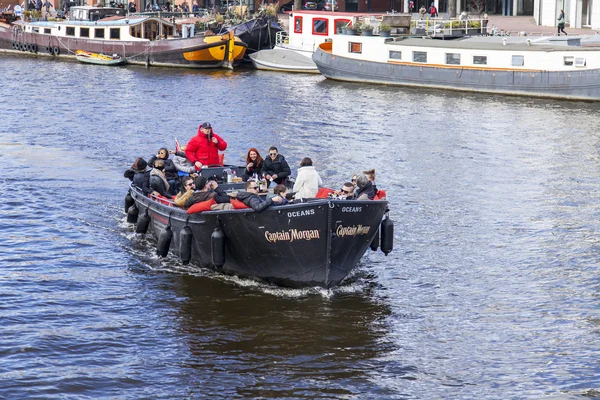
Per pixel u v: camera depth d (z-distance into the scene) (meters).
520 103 60.66
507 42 68.06
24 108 57.28
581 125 51.94
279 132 49.16
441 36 71.81
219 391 19.30
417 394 19.23
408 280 25.80
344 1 117.12
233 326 22.50
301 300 24.28
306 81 73.19
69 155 42.81
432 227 30.86
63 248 28.33
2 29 99.06
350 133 49.12
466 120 53.75
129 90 67.25
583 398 18.94
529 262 27.19
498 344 21.55
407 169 40.16
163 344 21.42
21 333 21.72
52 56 94.69
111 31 89.31
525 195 35.44
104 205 33.59
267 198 24.11
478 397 19.09
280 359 20.75
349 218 23.88
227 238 25.06
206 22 92.94
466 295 24.62
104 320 22.69
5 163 40.50
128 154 43.47
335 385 19.61
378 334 22.11
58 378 19.62
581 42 68.75
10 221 31.14
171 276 26.02
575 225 31.03
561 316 23.09
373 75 70.38
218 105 59.38
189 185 26.42
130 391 19.23
